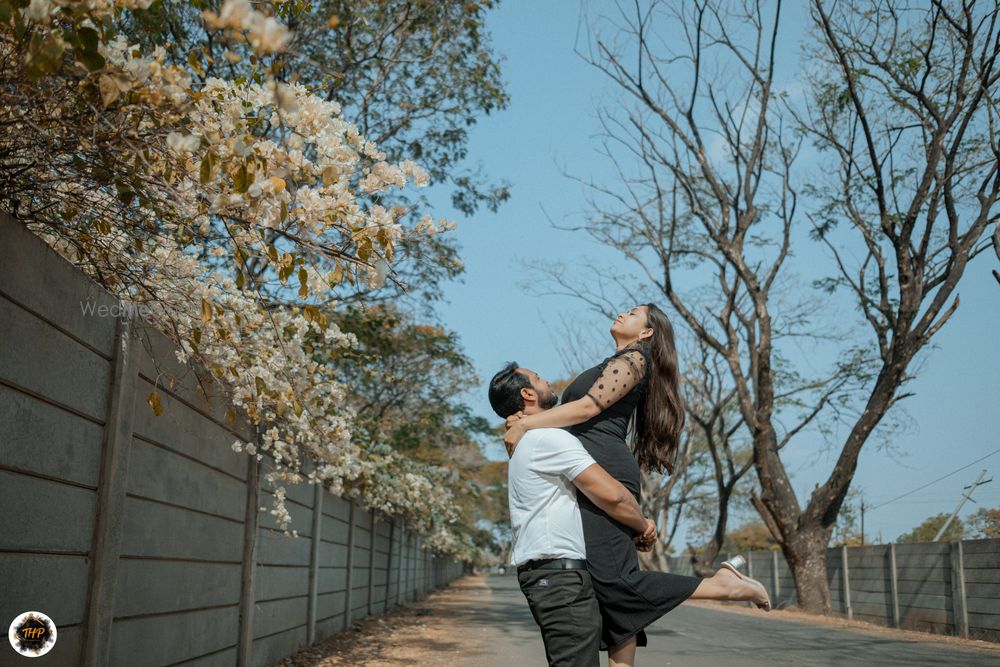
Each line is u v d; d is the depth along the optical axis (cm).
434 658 878
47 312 330
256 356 483
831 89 1877
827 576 1958
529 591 264
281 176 297
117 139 319
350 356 713
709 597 258
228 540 596
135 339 413
